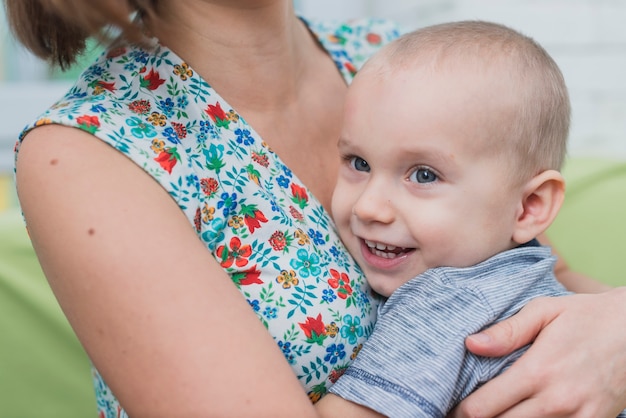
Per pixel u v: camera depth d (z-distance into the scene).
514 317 0.89
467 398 0.85
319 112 1.11
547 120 1.01
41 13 0.97
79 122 0.82
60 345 1.41
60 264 0.78
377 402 0.84
